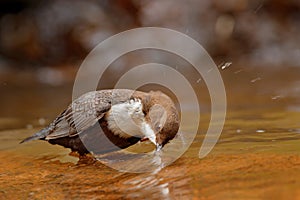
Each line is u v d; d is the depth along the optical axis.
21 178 10.45
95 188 9.26
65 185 9.65
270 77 27.23
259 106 18.72
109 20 40.00
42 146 13.69
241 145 11.54
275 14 39.62
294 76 27.03
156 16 38.94
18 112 22.39
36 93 29.41
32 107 23.86
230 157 10.26
